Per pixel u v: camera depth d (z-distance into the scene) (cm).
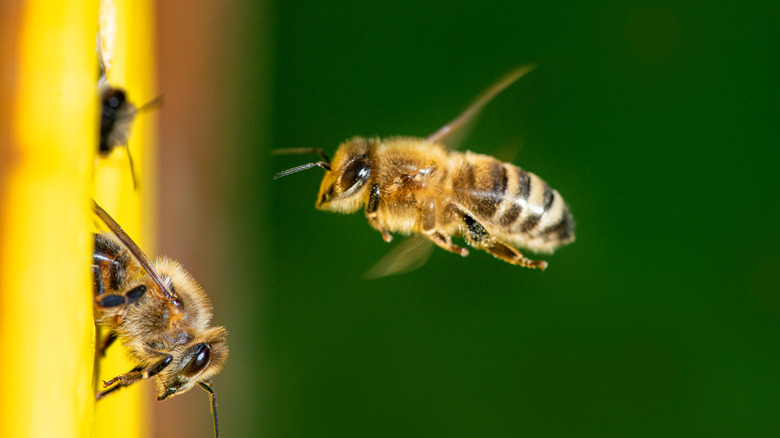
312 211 15
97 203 13
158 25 14
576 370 15
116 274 13
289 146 15
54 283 10
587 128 15
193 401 14
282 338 15
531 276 15
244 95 15
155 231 14
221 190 15
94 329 12
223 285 15
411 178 14
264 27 15
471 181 14
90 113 10
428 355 15
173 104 14
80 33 10
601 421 15
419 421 15
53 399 10
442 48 15
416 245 14
